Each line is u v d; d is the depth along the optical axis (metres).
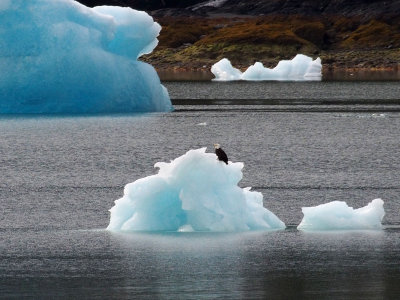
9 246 66.00
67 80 161.50
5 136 144.50
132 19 168.25
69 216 78.81
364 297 52.81
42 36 159.75
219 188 67.94
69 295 53.59
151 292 54.00
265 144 140.12
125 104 168.50
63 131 151.00
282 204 85.50
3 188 94.94
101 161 119.81
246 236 66.88
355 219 70.69
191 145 139.62
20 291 54.38
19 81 161.00
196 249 63.44
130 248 64.00
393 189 94.94
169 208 68.44
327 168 112.44
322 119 178.88
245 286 55.06
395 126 165.00
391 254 62.31
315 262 60.31
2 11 158.12
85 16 162.50
